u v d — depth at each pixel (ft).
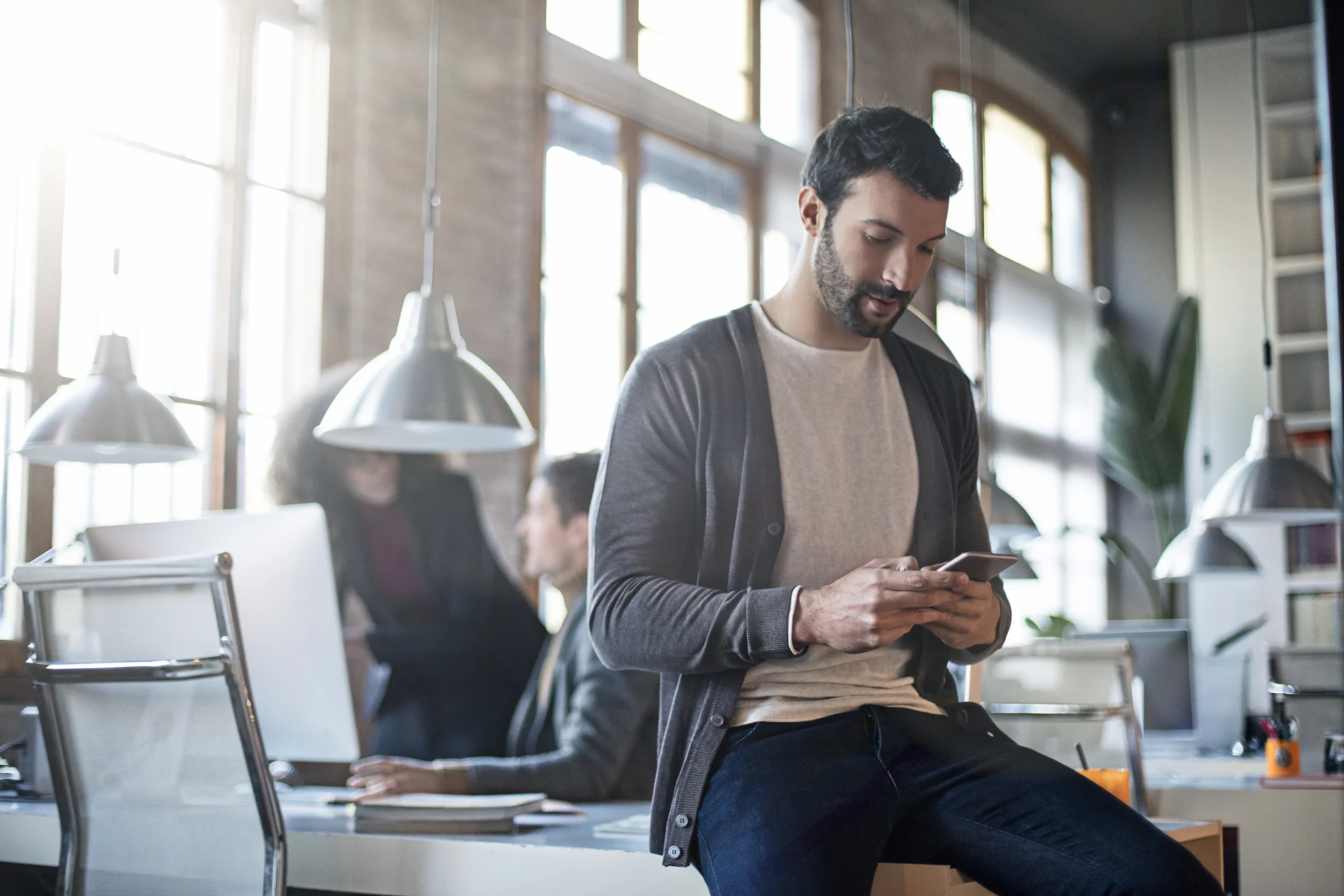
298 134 15.26
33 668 5.17
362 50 15.61
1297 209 19.20
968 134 14.28
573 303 17.52
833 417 4.64
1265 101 19.58
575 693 7.05
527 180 17.01
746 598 4.10
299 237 15.15
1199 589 17.16
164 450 9.33
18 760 6.94
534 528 8.46
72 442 8.28
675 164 18.22
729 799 4.16
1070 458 23.56
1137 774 6.91
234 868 4.90
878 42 12.84
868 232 4.35
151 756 5.04
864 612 3.87
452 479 12.06
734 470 4.51
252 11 14.60
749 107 17.49
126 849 5.16
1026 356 22.56
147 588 4.91
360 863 5.20
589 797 6.68
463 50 16.52
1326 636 16.49
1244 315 22.95
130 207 13.30
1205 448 23.31
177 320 13.70
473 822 5.26
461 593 11.39
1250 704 11.12
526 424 9.14
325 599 6.12
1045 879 4.07
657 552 4.44
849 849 3.99
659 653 4.20
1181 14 20.04
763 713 4.33
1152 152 22.76
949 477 4.73
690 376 4.60
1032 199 21.94
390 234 15.70
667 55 18.15
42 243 12.43
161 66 13.71
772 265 17.76
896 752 4.25
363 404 8.68
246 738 4.76
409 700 10.86
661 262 18.44
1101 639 12.39
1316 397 18.83
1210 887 3.95
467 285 16.29
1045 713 7.06
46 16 12.60
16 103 12.34
